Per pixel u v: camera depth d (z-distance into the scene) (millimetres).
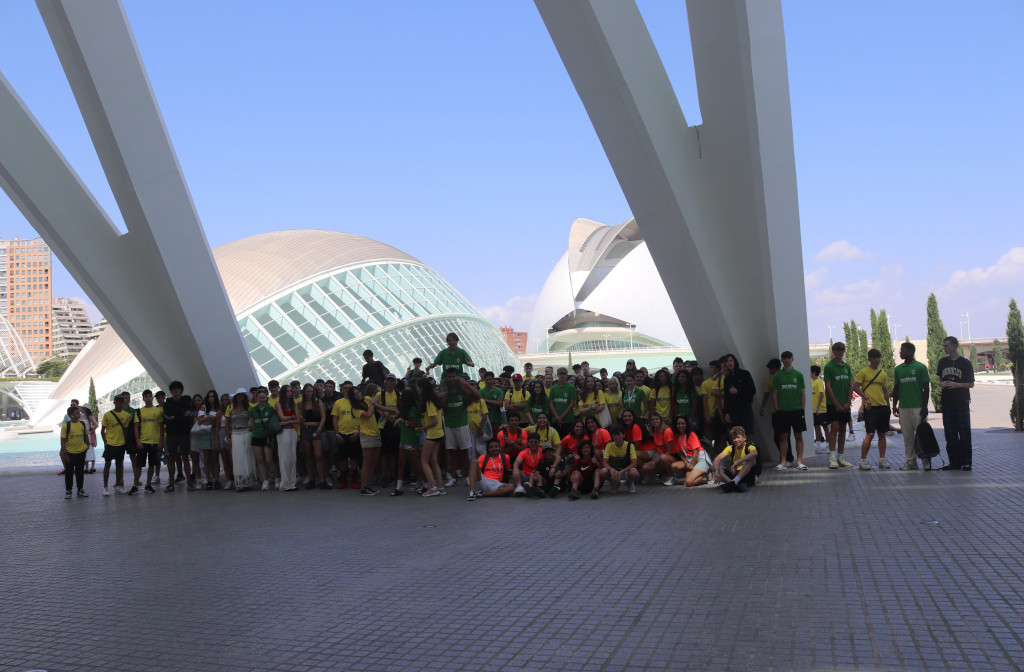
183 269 13797
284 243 36781
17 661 4238
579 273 83938
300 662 4062
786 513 8016
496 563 6242
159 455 14266
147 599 5527
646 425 11336
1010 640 3938
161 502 11703
